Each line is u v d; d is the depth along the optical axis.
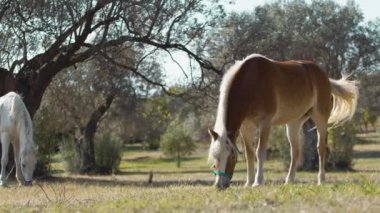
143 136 62.22
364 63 38.16
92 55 24.20
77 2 22.78
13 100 16.62
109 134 39.56
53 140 30.11
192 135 56.72
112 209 8.02
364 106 41.31
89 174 37.12
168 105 58.12
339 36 36.34
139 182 22.19
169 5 23.95
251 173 11.91
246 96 11.23
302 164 35.88
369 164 41.28
